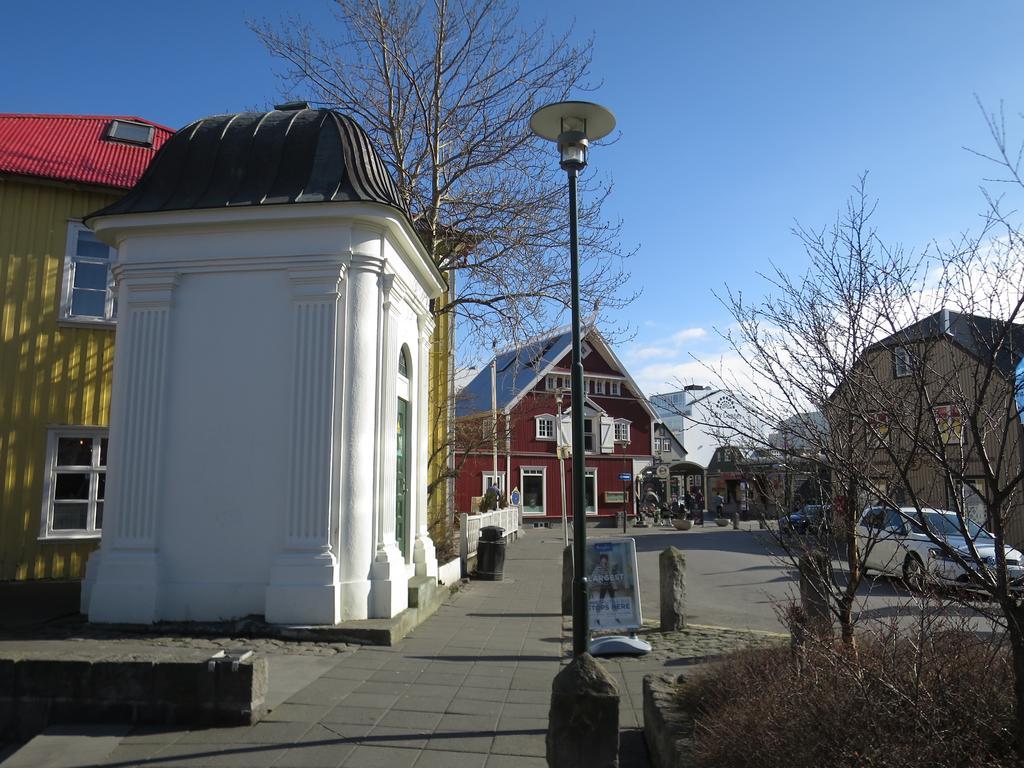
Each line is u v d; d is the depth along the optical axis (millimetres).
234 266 9688
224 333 9633
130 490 9305
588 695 4090
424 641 9164
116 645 8102
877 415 4590
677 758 4328
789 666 4918
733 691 4910
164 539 9266
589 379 46469
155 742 5535
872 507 5297
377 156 11406
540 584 15656
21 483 13555
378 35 16938
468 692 7020
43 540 13555
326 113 11023
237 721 5887
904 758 3518
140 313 9680
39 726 5859
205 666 5926
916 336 4457
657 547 27203
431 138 17188
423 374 12344
